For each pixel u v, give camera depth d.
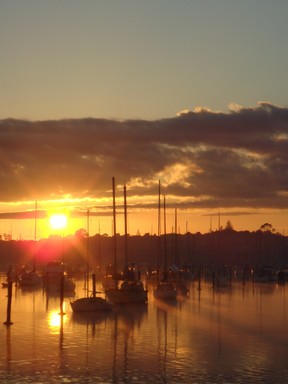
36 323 81.75
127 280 110.44
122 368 53.97
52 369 53.50
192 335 71.81
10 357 58.12
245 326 79.88
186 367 54.50
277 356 59.31
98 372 52.62
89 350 61.75
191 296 130.75
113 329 76.50
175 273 165.38
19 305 107.38
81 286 162.25
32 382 49.53
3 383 49.22
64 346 63.91
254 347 63.94
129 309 100.12
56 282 153.75
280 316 91.94
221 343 66.25
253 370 53.56
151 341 67.31
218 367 54.50
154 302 112.94
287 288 162.50
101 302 96.56
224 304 111.19
